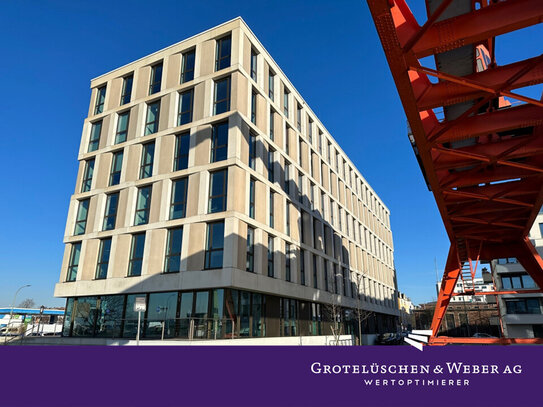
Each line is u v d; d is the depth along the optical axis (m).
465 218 14.73
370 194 53.66
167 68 27.17
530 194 12.79
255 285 22.20
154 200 24.30
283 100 30.31
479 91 7.80
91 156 28.72
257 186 24.34
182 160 24.58
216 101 24.56
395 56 6.21
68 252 27.22
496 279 39.94
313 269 31.23
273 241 25.53
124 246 24.56
